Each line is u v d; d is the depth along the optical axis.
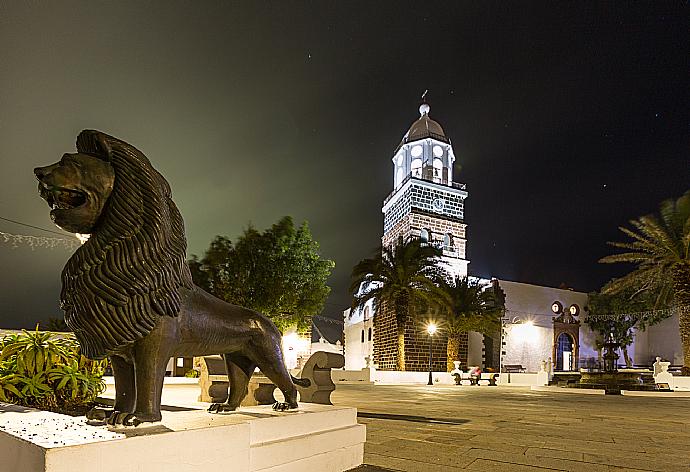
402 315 29.53
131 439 1.92
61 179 2.22
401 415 9.03
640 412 11.27
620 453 5.35
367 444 5.50
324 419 3.39
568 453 5.23
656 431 7.56
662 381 23.88
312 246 22.28
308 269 21.83
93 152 2.45
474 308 31.45
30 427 2.10
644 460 4.95
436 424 7.66
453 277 36.53
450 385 27.28
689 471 4.48
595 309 41.12
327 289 22.34
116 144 2.40
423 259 29.61
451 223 39.62
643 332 42.06
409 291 28.66
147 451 1.97
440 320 31.64
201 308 2.77
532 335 39.25
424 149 42.38
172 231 2.50
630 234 25.14
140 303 2.32
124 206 2.32
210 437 2.25
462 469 4.25
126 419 2.23
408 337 33.31
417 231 38.31
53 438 1.86
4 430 2.02
